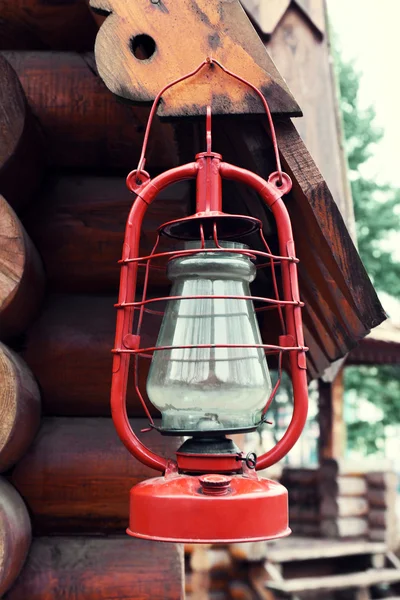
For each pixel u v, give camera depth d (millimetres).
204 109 1188
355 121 13062
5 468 1431
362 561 6484
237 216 1082
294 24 2756
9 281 1316
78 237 1681
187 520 988
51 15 1720
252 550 4891
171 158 1714
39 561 1499
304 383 1110
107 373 1628
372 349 5574
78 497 1551
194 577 4809
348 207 3018
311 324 1627
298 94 2654
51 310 1668
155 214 1657
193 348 1081
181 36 1216
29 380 1470
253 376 1096
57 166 1750
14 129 1443
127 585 1480
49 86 1705
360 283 1191
